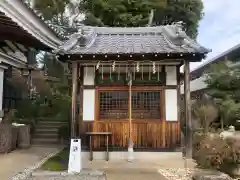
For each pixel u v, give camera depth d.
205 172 6.36
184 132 9.32
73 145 6.80
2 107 12.02
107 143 8.43
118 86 8.87
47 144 11.73
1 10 6.45
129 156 8.27
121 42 9.34
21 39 9.85
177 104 8.81
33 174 6.50
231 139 6.95
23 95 14.89
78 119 8.87
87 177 6.34
